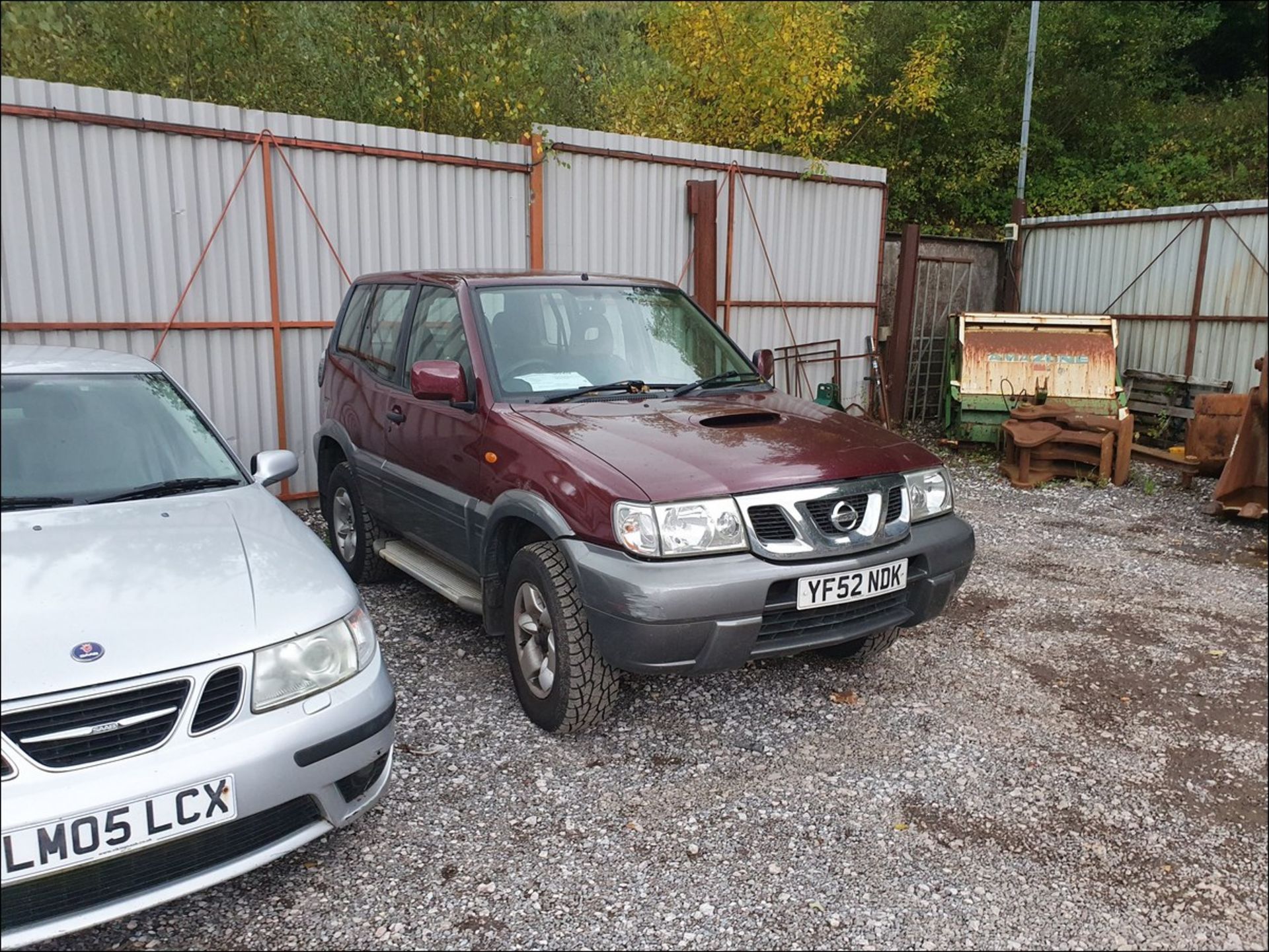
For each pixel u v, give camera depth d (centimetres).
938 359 1261
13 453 310
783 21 1099
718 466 325
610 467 322
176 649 232
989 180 1546
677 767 341
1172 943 257
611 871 279
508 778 329
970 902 271
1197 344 1095
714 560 311
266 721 242
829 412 416
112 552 266
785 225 1000
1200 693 425
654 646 301
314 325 704
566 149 814
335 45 877
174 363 646
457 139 750
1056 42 1645
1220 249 1063
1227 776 350
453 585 425
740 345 989
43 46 655
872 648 419
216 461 351
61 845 210
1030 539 692
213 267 652
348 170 704
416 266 749
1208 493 852
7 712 209
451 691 397
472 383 396
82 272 595
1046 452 887
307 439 720
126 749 223
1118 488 868
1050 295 1252
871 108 1500
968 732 378
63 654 221
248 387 684
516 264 806
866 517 338
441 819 304
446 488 413
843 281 1066
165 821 222
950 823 312
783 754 354
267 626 249
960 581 374
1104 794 335
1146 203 1552
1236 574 612
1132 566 628
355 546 531
